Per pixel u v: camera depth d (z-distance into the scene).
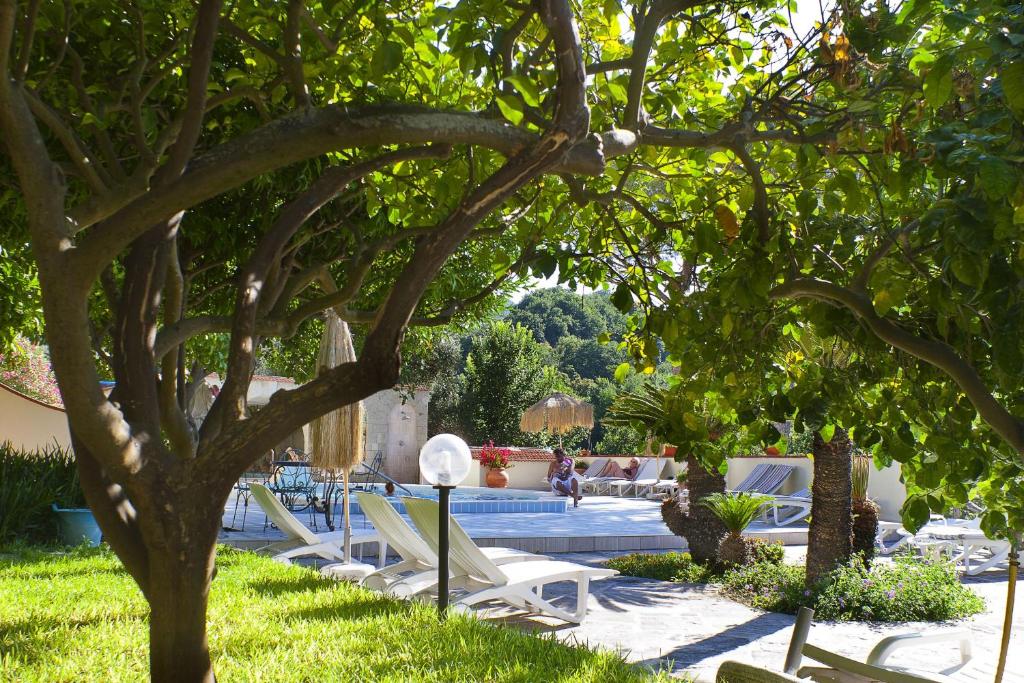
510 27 3.44
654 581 10.09
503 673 4.29
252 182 5.32
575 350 47.81
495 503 18.73
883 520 16.77
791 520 16.39
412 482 27.86
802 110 3.63
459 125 2.44
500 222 4.91
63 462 11.16
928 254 3.22
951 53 2.27
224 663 4.40
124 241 2.23
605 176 4.51
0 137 4.09
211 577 2.77
